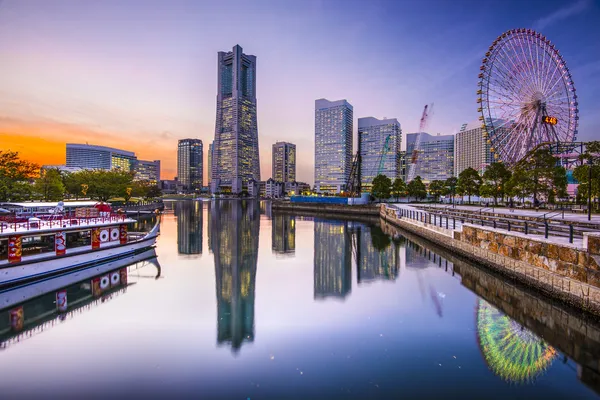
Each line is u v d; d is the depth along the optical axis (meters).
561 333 17.41
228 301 23.75
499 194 92.25
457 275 30.16
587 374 13.55
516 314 20.12
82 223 36.25
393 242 51.34
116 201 120.31
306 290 26.39
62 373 13.90
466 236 35.09
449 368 13.95
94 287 27.61
